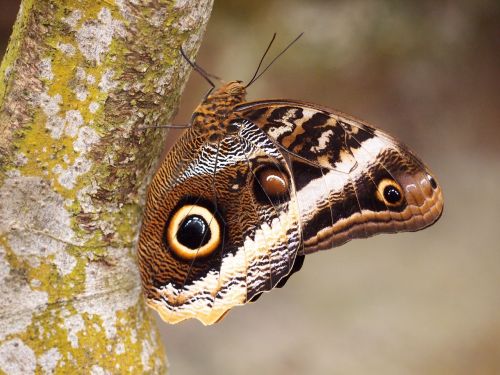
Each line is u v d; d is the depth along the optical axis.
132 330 0.48
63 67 0.45
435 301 0.84
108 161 0.46
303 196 0.50
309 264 0.89
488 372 0.75
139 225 0.48
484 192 1.02
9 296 0.46
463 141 1.08
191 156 0.49
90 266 0.47
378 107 1.05
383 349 0.77
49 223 0.46
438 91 1.08
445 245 0.93
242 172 0.50
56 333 0.47
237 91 0.50
